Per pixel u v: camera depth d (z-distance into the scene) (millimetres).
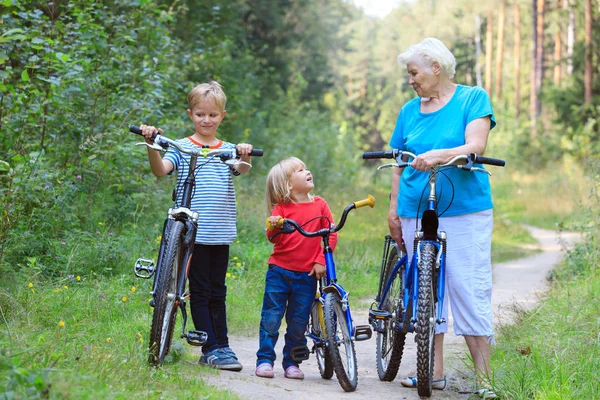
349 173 28938
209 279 6062
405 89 83812
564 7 50062
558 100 37750
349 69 86312
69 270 7750
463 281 5629
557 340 6711
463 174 5664
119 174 10102
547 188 29656
